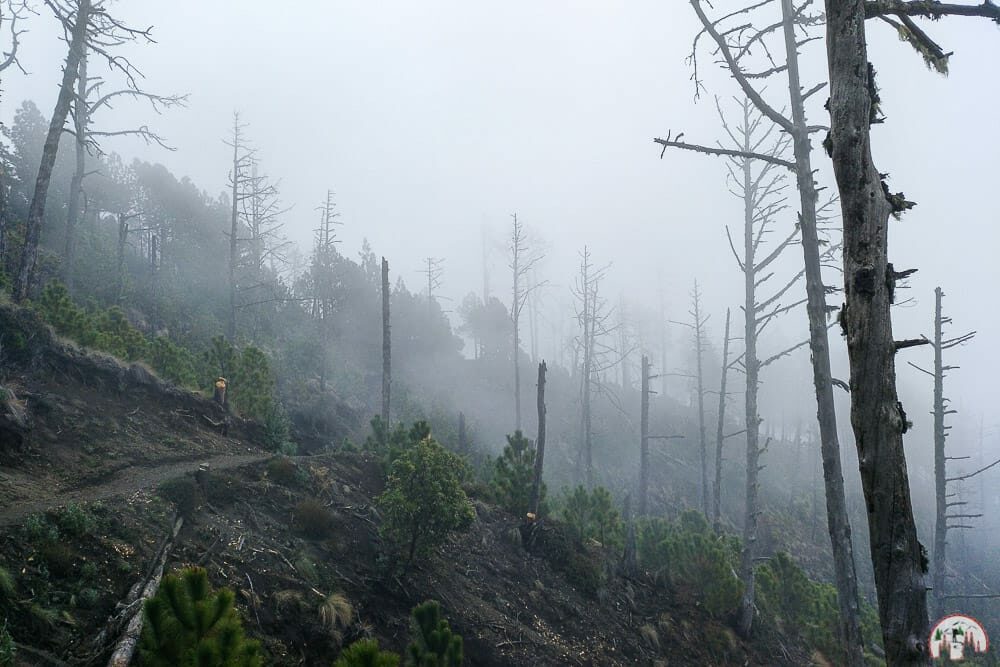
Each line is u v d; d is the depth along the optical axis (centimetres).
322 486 1218
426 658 646
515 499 1579
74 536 754
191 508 941
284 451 1562
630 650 1229
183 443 1288
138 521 848
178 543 848
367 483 1360
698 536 1545
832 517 756
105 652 616
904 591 334
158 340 1614
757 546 3183
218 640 462
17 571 655
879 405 348
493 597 1185
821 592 1734
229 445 1414
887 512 341
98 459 1065
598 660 1145
